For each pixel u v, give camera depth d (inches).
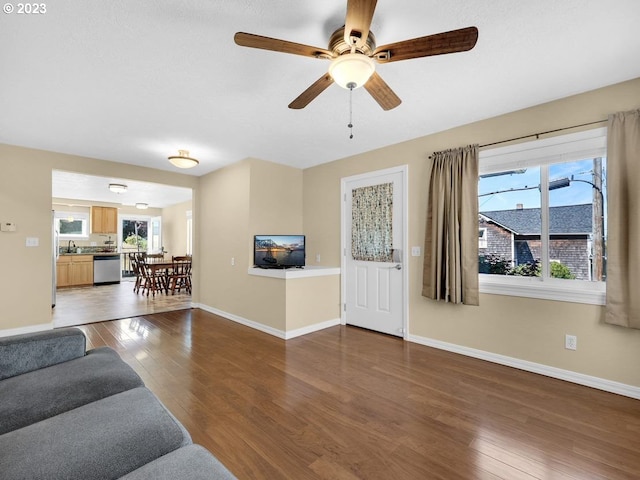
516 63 83.0
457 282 119.3
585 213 101.8
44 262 154.3
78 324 168.2
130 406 50.0
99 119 118.0
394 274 148.5
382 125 125.0
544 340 105.4
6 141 142.3
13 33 69.4
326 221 180.2
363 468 61.9
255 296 163.2
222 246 190.2
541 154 106.8
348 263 168.4
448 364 114.3
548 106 105.4
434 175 128.4
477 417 79.8
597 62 82.5
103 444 40.8
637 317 85.9
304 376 104.0
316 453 66.2
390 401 87.7
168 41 73.2
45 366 66.4
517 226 116.2
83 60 80.3
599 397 90.0
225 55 78.7
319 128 127.7
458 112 113.3
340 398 89.3
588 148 98.0
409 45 60.9
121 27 68.2
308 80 90.7
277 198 182.9
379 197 154.3
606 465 62.7
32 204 151.6
